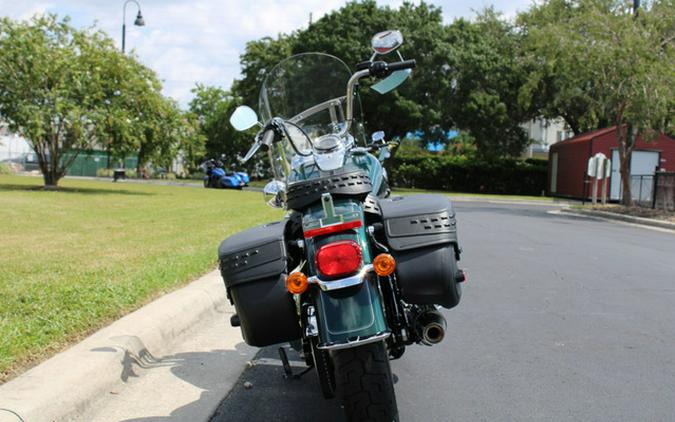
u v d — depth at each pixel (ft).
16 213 52.85
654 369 17.02
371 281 11.10
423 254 11.98
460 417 13.89
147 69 92.73
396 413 10.74
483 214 70.79
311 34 133.59
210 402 14.78
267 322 11.94
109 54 88.79
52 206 61.05
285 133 13.67
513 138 145.69
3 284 23.15
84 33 89.10
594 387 15.69
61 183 116.37
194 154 99.25
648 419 13.78
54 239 37.27
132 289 22.62
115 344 16.39
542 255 37.37
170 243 35.86
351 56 129.18
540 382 16.03
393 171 144.46
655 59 72.38
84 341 16.66
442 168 142.82
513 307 23.91
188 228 44.32
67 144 91.04
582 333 20.47
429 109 130.31
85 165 183.83
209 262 29.37
